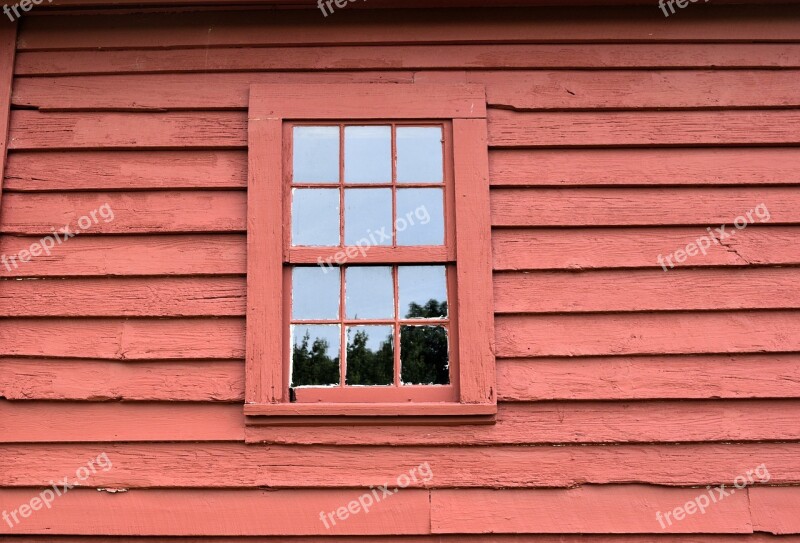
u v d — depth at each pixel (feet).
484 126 9.77
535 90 9.96
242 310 9.39
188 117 9.89
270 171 9.61
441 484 8.95
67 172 9.75
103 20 10.11
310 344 9.56
